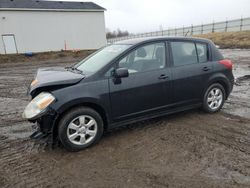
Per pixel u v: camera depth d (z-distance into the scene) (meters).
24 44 32.19
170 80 4.91
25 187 3.25
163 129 4.89
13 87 10.27
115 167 3.64
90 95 4.12
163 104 4.94
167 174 3.41
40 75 4.62
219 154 3.89
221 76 5.61
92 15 36.75
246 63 14.07
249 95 7.31
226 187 3.10
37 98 4.06
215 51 5.70
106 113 4.35
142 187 3.16
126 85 4.45
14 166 3.75
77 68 5.00
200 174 3.39
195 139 4.43
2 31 30.53
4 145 4.48
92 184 3.26
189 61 5.27
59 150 4.21
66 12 34.62
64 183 3.31
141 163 3.71
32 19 32.31
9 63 22.95
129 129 4.94
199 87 5.35
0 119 5.98
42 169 3.65
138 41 4.84
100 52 5.23
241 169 3.48
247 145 4.18
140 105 4.66
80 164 3.75
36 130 4.79
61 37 34.84
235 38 33.62
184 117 5.50
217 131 4.75
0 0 32.41
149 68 4.78
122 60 4.53
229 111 5.88
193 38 5.45
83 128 4.17
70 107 4.10
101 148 4.22
